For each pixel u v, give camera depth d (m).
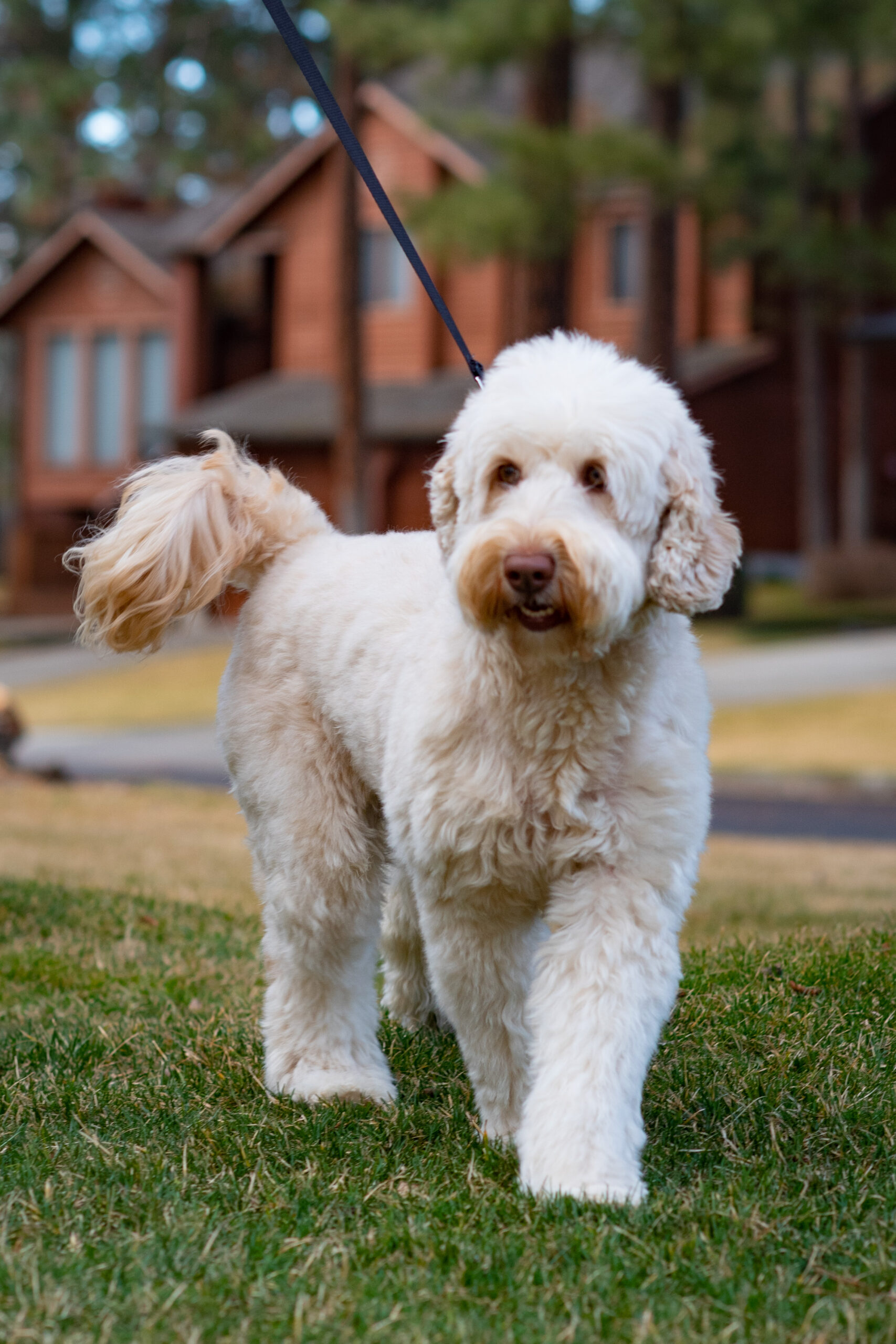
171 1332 2.74
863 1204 3.31
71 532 33.41
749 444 26.77
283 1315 2.80
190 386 29.94
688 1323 2.75
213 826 10.24
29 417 32.72
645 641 3.42
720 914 6.97
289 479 4.78
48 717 21.02
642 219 21.09
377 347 28.75
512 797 3.39
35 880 7.26
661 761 3.39
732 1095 4.00
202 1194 3.42
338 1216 3.27
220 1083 4.25
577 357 3.49
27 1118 4.00
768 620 24.05
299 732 4.18
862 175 24.52
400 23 17.97
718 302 27.09
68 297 32.16
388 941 4.88
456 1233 3.13
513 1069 3.67
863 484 26.62
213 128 48.06
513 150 17.78
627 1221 3.14
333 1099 4.11
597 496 3.35
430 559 4.11
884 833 11.98
